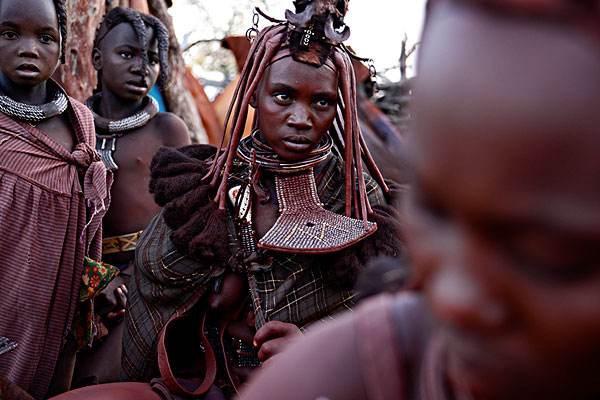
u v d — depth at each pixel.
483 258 0.36
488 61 0.34
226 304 2.11
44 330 2.61
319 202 2.06
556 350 0.37
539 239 0.35
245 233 2.07
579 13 0.33
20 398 2.31
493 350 0.39
